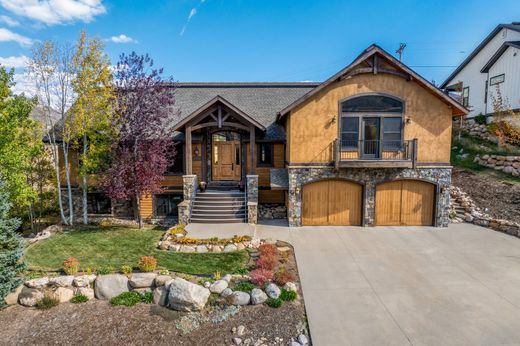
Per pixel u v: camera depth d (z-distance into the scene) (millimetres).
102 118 13766
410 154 13484
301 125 13805
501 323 6816
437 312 7281
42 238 12461
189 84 20359
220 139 17219
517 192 14828
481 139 21156
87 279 8375
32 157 14945
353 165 13219
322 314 7254
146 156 13156
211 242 11281
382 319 7031
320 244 11820
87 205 16781
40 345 6559
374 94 13547
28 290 8172
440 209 13953
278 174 15164
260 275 8531
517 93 19906
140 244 11695
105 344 6539
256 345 6391
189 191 14758
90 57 13516
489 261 10164
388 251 11117
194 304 7516
